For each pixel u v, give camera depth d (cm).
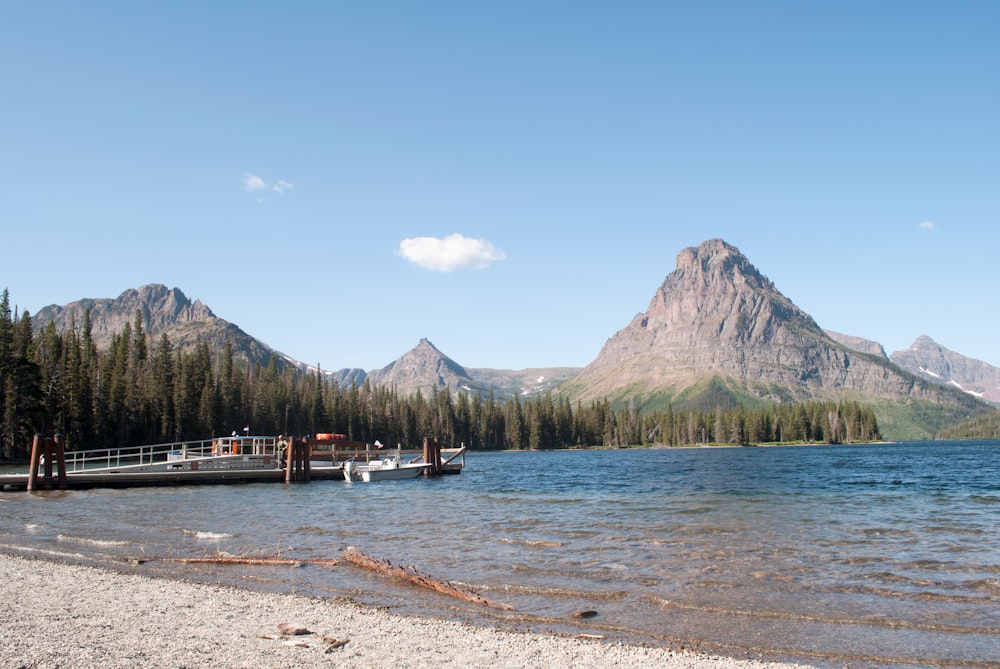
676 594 2072
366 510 4425
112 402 11888
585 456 18550
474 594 2019
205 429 13375
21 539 3216
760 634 1694
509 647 1561
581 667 1438
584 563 2542
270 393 16625
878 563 2523
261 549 2895
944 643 1628
